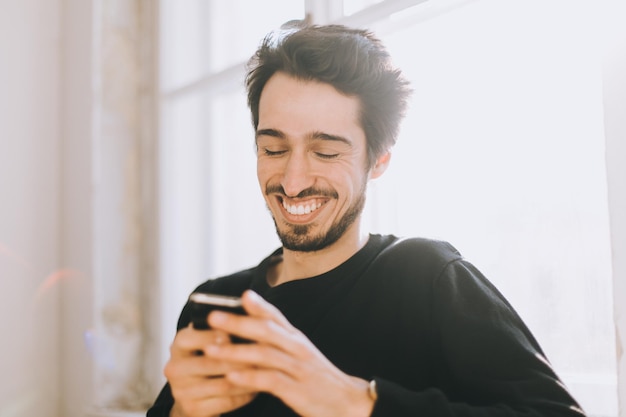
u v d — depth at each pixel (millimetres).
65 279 2908
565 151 1484
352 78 1016
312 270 1086
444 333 943
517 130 1574
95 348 2740
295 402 760
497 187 1611
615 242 1187
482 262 1635
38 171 2902
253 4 2389
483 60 1644
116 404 2764
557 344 1484
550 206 1511
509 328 917
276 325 751
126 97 2887
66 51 2969
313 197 1028
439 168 1729
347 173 1032
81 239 2828
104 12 2850
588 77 1441
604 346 1406
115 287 2811
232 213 2463
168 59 2809
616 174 1188
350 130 1031
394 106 1075
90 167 2797
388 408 792
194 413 822
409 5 1750
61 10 2988
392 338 1000
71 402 2828
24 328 2807
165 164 2766
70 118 2926
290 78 1028
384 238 1126
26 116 2879
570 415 828
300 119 1013
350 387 798
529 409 823
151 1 2887
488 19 1636
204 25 2646
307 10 2000
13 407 2746
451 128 1707
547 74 1519
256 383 754
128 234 2848
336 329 1017
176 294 2701
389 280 1029
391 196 1834
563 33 1488
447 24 1721
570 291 1470
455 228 1694
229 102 2490
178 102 2744
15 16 2867
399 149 1815
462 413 806
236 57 2465
